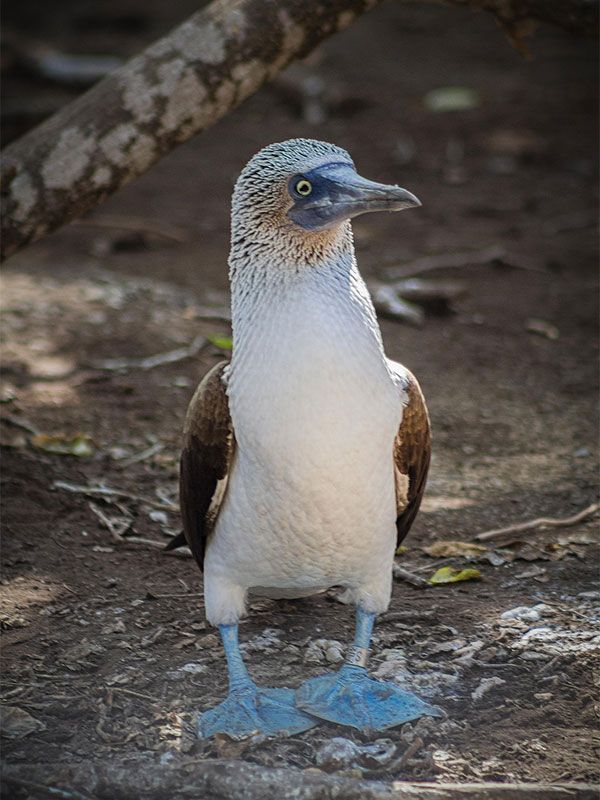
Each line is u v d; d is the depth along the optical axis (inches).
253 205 214.8
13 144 315.0
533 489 333.1
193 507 236.5
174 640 257.3
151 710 230.1
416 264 531.2
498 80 838.5
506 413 390.0
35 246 555.5
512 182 655.8
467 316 481.7
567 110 770.2
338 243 215.6
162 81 308.2
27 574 284.5
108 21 966.4
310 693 231.6
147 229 573.9
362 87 821.9
